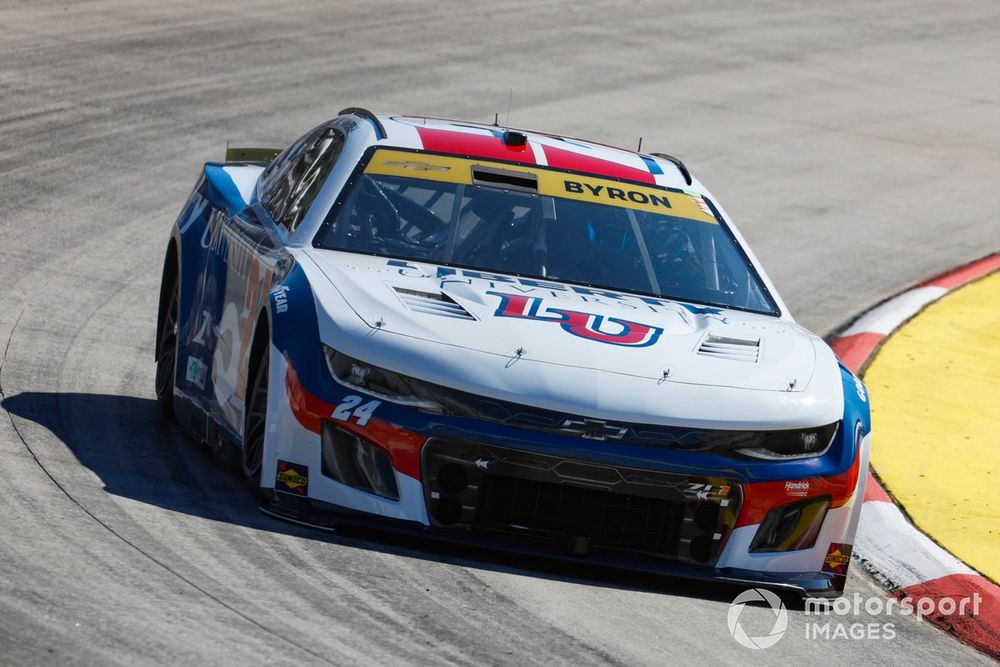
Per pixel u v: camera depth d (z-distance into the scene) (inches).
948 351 1268.5
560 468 611.5
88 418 824.3
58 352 979.9
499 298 681.6
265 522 636.1
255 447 685.9
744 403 637.3
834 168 2059.5
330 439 626.5
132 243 1334.9
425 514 616.1
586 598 605.3
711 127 2202.3
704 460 623.8
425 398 615.8
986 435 1046.4
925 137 2332.7
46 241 1298.0
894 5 3494.1
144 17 2432.3
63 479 671.8
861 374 1171.3
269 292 681.0
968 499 904.3
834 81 2672.2
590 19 2893.7
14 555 542.3
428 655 504.7
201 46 2268.7
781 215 1772.9
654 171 842.8
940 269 1610.5
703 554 633.6
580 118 2123.5
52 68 2020.2
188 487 693.9
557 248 749.3
